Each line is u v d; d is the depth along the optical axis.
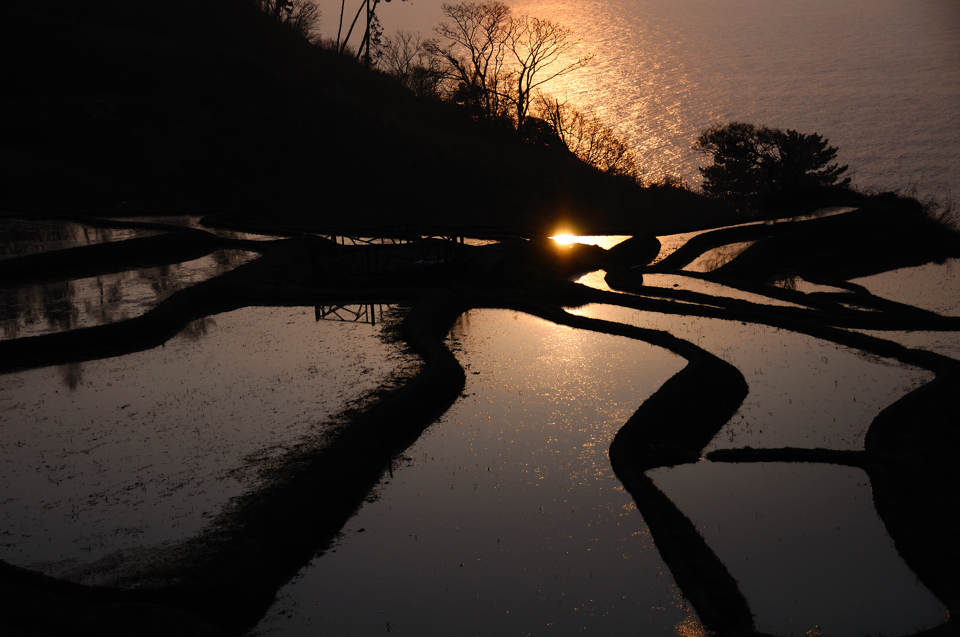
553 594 12.98
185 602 12.34
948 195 102.00
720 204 85.88
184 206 54.44
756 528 14.88
